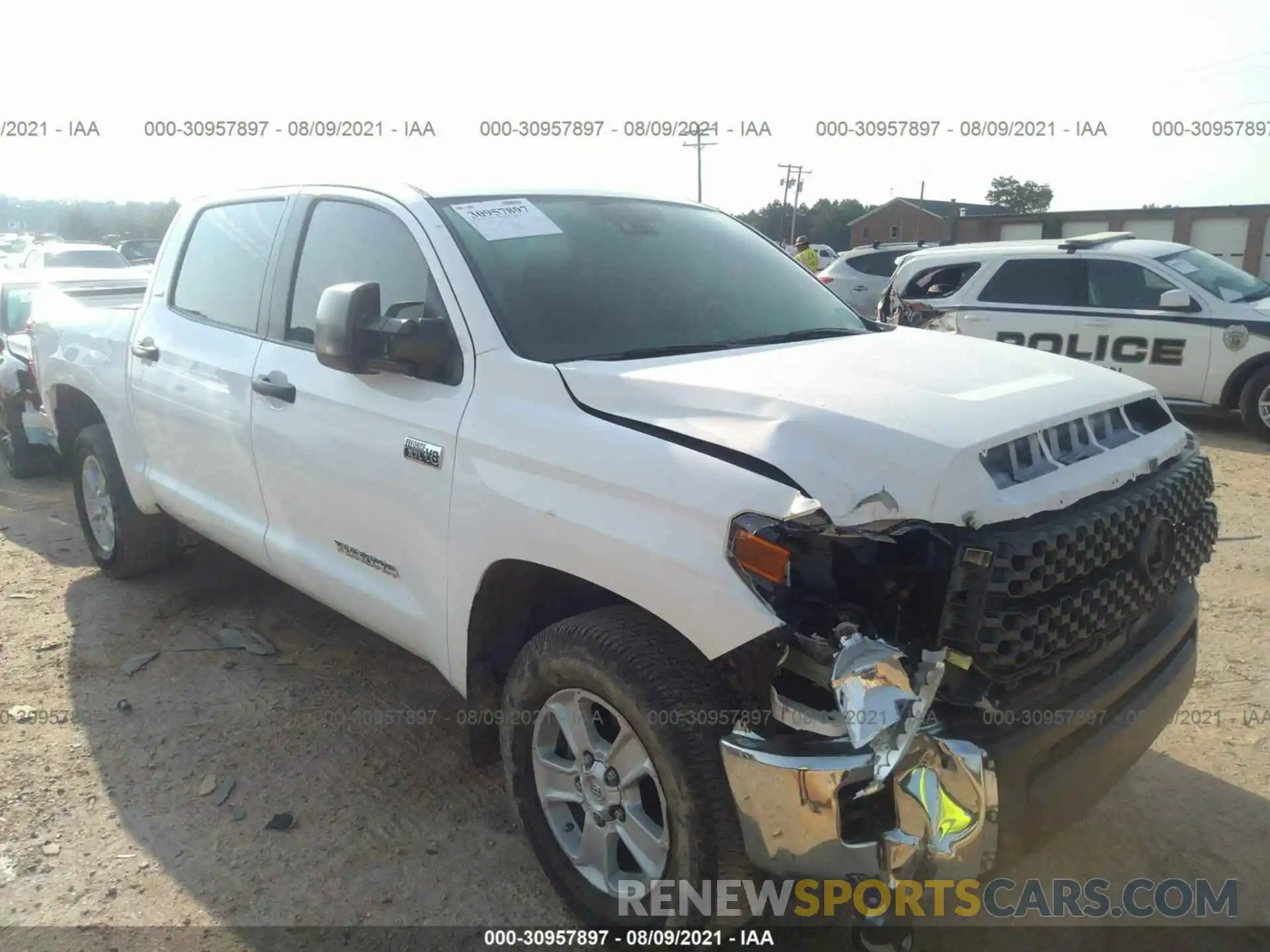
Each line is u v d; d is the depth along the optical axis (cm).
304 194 372
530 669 263
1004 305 1012
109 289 608
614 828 257
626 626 244
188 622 476
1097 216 3456
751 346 307
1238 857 298
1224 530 595
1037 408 244
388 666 431
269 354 365
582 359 281
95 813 324
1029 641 210
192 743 368
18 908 279
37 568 556
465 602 286
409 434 297
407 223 319
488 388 280
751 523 214
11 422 757
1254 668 410
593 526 242
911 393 245
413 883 291
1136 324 932
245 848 307
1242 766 343
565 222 338
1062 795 227
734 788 220
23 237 3195
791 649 214
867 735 194
